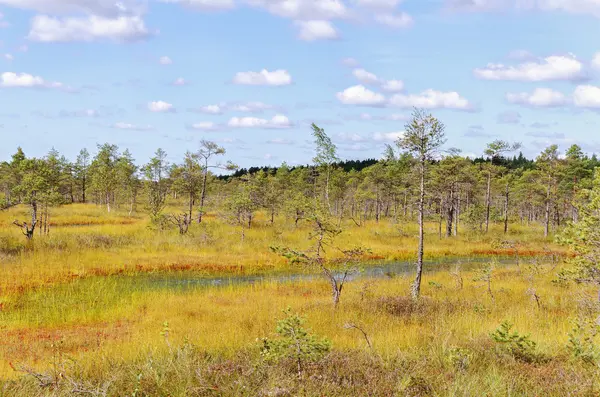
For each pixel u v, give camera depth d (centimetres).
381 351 858
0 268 2086
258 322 1276
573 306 1458
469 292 1834
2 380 757
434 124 1675
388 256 3042
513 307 1468
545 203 4353
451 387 602
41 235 2889
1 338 1170
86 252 2527
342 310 1403
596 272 1120
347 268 1698
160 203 3944
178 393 627
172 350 872
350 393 614
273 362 741
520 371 714
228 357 859
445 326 1165
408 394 600
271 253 2794
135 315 1474
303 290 1931
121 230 3281
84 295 1753
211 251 2791
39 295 1725
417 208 1742
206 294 1809
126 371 752
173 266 2391
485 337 951
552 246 3638
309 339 761
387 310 1433
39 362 917
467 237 3925
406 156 1841
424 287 1966
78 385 661
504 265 2798
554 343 912
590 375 667
